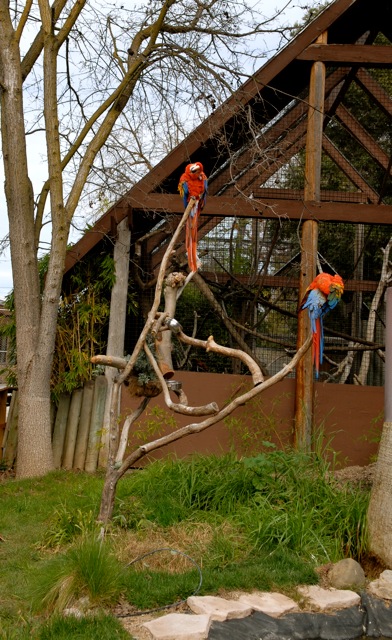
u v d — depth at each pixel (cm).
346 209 931
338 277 553
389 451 571
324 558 562
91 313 988
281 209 934
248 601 476
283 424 944
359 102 1631
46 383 882
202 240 1243
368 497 650
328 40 1057
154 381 597
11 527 636
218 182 1094
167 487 669
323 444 943
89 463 948
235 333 1073
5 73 891
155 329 593
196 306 1226
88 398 973
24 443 869
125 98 959
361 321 1382
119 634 414
